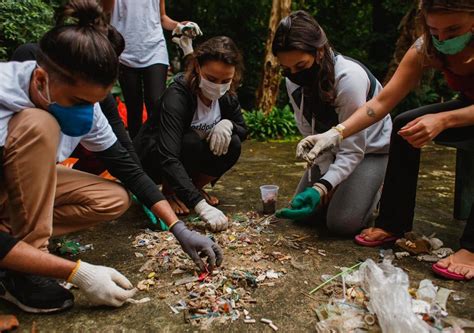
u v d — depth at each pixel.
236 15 8.60
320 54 2.12
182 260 2.05
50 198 1.63
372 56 8.61
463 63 1.84
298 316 1.65
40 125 1.53
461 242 1.96
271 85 6.40
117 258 2.11
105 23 1.76
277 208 2.80
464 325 1.55
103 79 1.43
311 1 9.08
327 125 2.39
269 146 5.16
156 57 3.22
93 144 1.89
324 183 2.18
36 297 1.65
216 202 2.83
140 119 3.40
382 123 2.41
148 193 1.92
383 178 2.40
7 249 1.48
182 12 8.77
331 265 2.03
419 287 1.73
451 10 1.62
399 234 2.25
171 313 1.67
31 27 4.21
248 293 1.79
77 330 1.57
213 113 2.67
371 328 1.52
